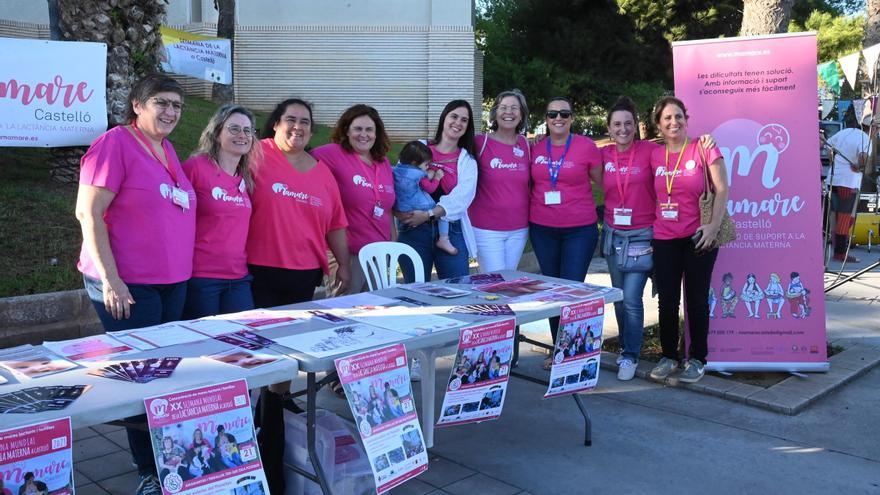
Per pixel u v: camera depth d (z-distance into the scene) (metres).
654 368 5.16
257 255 4.11
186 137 11.10
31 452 2.14
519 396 4.84
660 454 3.94
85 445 4.01
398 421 2.96
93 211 3.19
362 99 17.75
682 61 5.19
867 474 3.70
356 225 4.68
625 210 4.96
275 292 4.18
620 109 4.86
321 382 3.02
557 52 24.58
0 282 5.80
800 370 5.15
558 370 3.80
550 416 4.49
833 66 12.68
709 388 4.85
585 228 5.10
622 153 4.99
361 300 3.89
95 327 5.80
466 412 3.39
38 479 2.16
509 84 24.88
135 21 7.98
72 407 2.26
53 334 5.58
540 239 5.19
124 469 3.73
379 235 4.75
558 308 3.74
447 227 4.98
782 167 5.12
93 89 7.26
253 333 3.15
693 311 4.89
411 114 17.83
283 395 3.55
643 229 4.98
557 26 24.56
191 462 2.42
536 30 25.14
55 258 6.43
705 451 3.97
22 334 5.43
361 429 2.81
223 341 3.02
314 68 17.69
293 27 17.56
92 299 3.40
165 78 3.34
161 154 3.43
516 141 5.18
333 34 17.61
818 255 5.13
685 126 4.72
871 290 8.01
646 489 3.54
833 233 9.88
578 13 24.58
